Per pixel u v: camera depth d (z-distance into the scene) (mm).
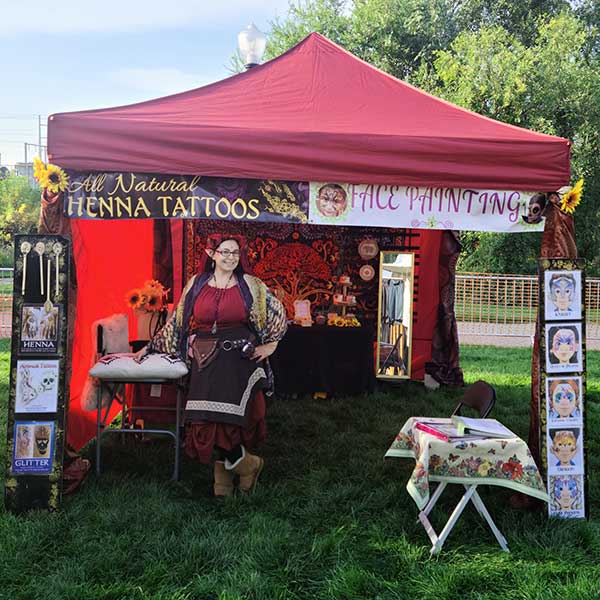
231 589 2975
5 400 6609
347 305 7578
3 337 12070
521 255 20547
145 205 3811
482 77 19141
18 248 3768
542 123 18906
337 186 3857
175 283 6426
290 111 4406
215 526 3672
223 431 3973
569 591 3016
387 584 3086
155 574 3131
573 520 3795
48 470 3768
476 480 3508
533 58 19719
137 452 5012
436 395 7324
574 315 3865
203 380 4004
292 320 7566
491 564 3295
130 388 5344
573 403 3875
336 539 3529
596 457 5160
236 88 4875
